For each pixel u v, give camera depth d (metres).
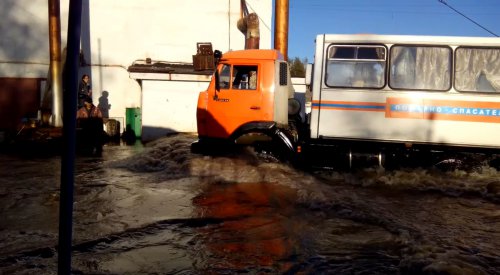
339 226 5.61
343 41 8.72
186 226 5.57
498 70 8.36
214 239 5.08
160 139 14.71
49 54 16.11
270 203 6.74
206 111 9.08
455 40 8.45
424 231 5.38
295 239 5.09
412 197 7.32
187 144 11.47
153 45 17.59
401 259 4.43
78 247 4.77
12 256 4.44
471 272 4.03
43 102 15.96
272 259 4.45
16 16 16.80
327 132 8.78
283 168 8.60
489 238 5.21
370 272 4.11
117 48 17.39
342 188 7.90
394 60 8.59
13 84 16.91
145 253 4.61
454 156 8.54
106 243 4.92
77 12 1.72
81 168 9.80
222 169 8.60
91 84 17.30
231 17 17.89
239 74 8.99
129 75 16.64
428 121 8.48
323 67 8.78
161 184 8.05
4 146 14.27
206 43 16.31
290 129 9.38
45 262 4.29
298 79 15.79
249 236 5.19
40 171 9.55
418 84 8.53
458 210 6.54
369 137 8.66
